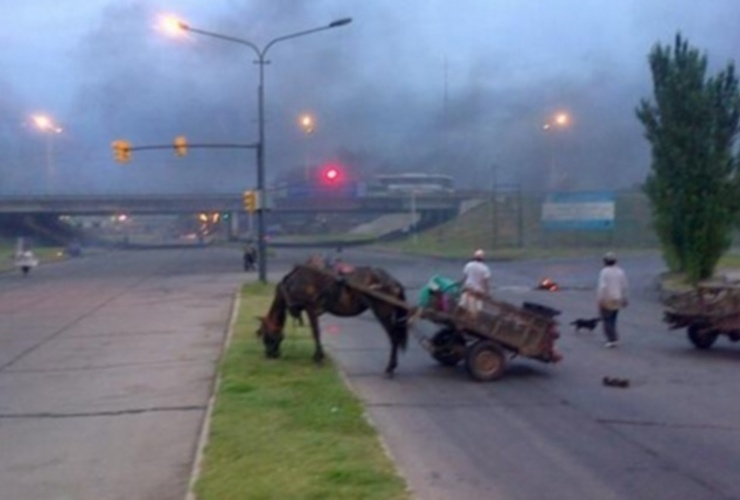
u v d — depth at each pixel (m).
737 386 17.73
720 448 12.74
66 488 11.10
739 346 23.59
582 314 32.78
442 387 17.64
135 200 109.81
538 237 94.12
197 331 27.41
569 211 88.88
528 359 20.78
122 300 41.28
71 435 14.02
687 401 16.22
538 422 14.45
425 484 10.85
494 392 17.12
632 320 30.20
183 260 88.56
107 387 18.19
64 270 75.38
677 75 41.59
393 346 18.98
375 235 124.62
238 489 10.07
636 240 87.56
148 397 16.89
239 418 13.75
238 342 23.12
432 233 109.25
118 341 25.73
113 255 110.19
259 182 45.16
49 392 17.89
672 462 11.95
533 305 19.38
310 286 19.52
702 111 41.12
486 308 18.64
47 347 25.12
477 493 10.48
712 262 41.56
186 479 11.27
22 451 13.09
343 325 28.19
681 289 39.12
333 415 14.01
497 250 83.81
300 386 16.59
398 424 14.27
